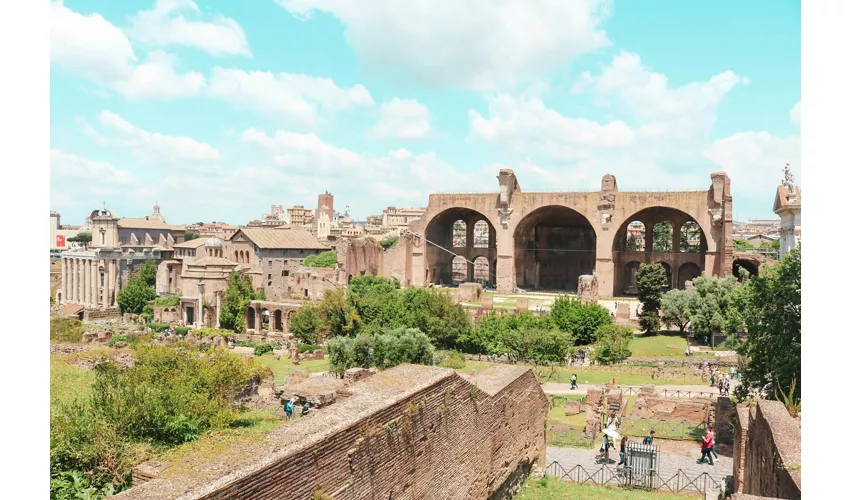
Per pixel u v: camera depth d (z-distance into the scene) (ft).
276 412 105.09
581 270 376.27
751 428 75.77
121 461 58.59
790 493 45.34
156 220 483.92
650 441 109.60
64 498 52.65
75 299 375.45
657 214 324.60
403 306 224.12
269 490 36.73
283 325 268.00
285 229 371.56
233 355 98.73
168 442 67.00
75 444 58.95
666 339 212.84
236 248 350.23
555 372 176.04
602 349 192.34
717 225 286.25
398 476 50.08
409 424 51.62
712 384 158.81
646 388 144.25
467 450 63.21
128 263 373.61
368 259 330.95
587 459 105.60
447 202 349.41
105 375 82.07
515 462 78.02
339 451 42.96
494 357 196.95
